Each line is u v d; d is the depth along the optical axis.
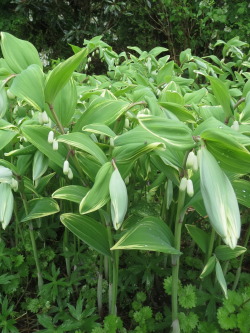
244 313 0.46
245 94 0.47
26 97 0.36
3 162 0.46
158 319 0.52
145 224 0.41
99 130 0.36
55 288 0.57
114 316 0.49
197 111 0.51
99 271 0.56
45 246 0.69
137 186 0.66
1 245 0.62
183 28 2.02
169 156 0.36
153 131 0.31
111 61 0.96
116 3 2.20
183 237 0.69
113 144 0.36
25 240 0.65
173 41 2.19
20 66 0.41
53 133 0.39
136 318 0.50
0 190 0.44
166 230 0.42
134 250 0.60
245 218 0.65
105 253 0.45
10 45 0.41
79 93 0.60
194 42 1.99
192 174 0.41
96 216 0.51
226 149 0.29
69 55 2.43
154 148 0.35
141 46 2.33
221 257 0.47
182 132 0.31
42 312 0.57
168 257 0.64
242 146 0.28
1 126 0.44
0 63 0.54
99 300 0.58
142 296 0.55
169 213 0.58
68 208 0.62
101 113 0.41
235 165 0.31
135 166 0.54
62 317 0.54
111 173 0.36
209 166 0.29
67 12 2.34
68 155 0.42
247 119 0.41
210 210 0.28
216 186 0.29
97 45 0.99
